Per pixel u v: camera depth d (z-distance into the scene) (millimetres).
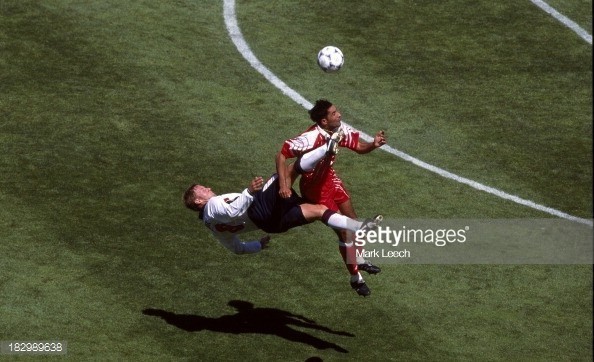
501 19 71125
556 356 44844
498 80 65562
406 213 54094
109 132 58719
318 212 43219
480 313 47500
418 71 66125
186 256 49938
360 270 47375
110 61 65125
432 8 71875
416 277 49688
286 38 68625
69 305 46031
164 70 64625
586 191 56531
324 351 44438
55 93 61875
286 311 46938
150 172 55656
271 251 50844
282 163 43219
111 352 43312
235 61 66188
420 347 45094
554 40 69438
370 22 70375
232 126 60094
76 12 69438
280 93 63438
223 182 55250
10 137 57781
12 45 65750
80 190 53938
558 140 60625
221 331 45312
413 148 59375
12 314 45156
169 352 43719
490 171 57812
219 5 71625
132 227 51531
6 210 51938
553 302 48375
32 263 48438
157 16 69812
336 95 63656
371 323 46562
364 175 56844
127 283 47719
